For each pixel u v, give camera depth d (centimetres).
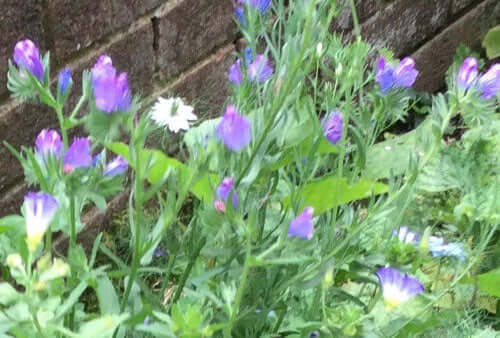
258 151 87
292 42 88
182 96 152
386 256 91
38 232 77
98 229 141
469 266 101
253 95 96
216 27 153
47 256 76
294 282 89
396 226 94
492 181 133
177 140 146
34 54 81
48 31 126
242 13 98
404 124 194
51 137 81
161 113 104
